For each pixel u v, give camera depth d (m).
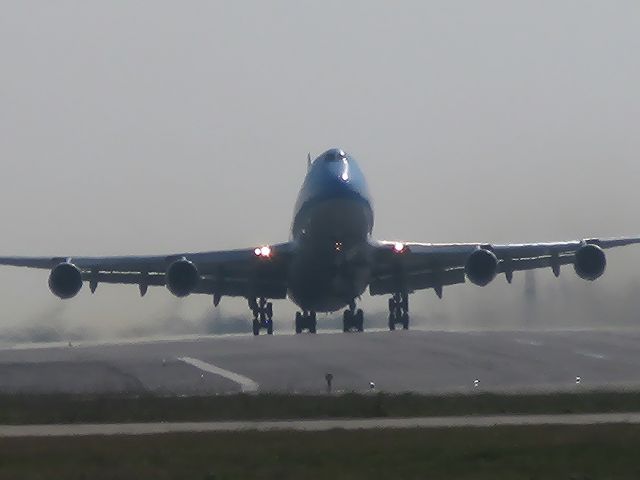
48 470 121.06
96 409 161.88
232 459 125.25
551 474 117.19
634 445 127.31
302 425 149.50
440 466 120.94
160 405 164.50
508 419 151.25
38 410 163.12
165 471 119.94
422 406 160.62
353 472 118.81
